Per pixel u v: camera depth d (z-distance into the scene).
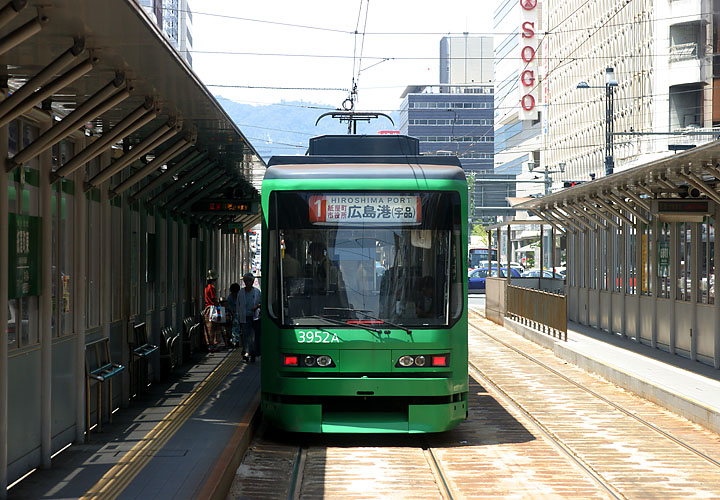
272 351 11.08
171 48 7.16
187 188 16.12
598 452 10.69
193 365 17.69
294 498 8.53
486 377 17.69
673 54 51.28
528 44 81.31
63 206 9.47
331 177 11.23
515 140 91.94
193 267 20.36
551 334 23.56
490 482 9.18
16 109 7.02
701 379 15.01
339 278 11.08
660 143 51.84
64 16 6.12
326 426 11.00
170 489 7.83
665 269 19.41
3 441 7.43
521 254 79.88
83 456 9.23
